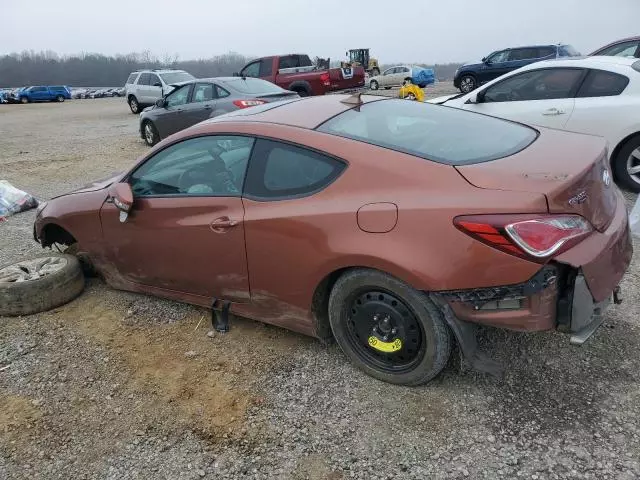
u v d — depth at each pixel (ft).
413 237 8.25
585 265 7.77
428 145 9.35
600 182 8.74
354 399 9.30
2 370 10.91
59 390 10.19
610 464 7.53
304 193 9.49
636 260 13.74
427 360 8.90
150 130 39.99
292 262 9.63
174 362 10.80
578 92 20.08
